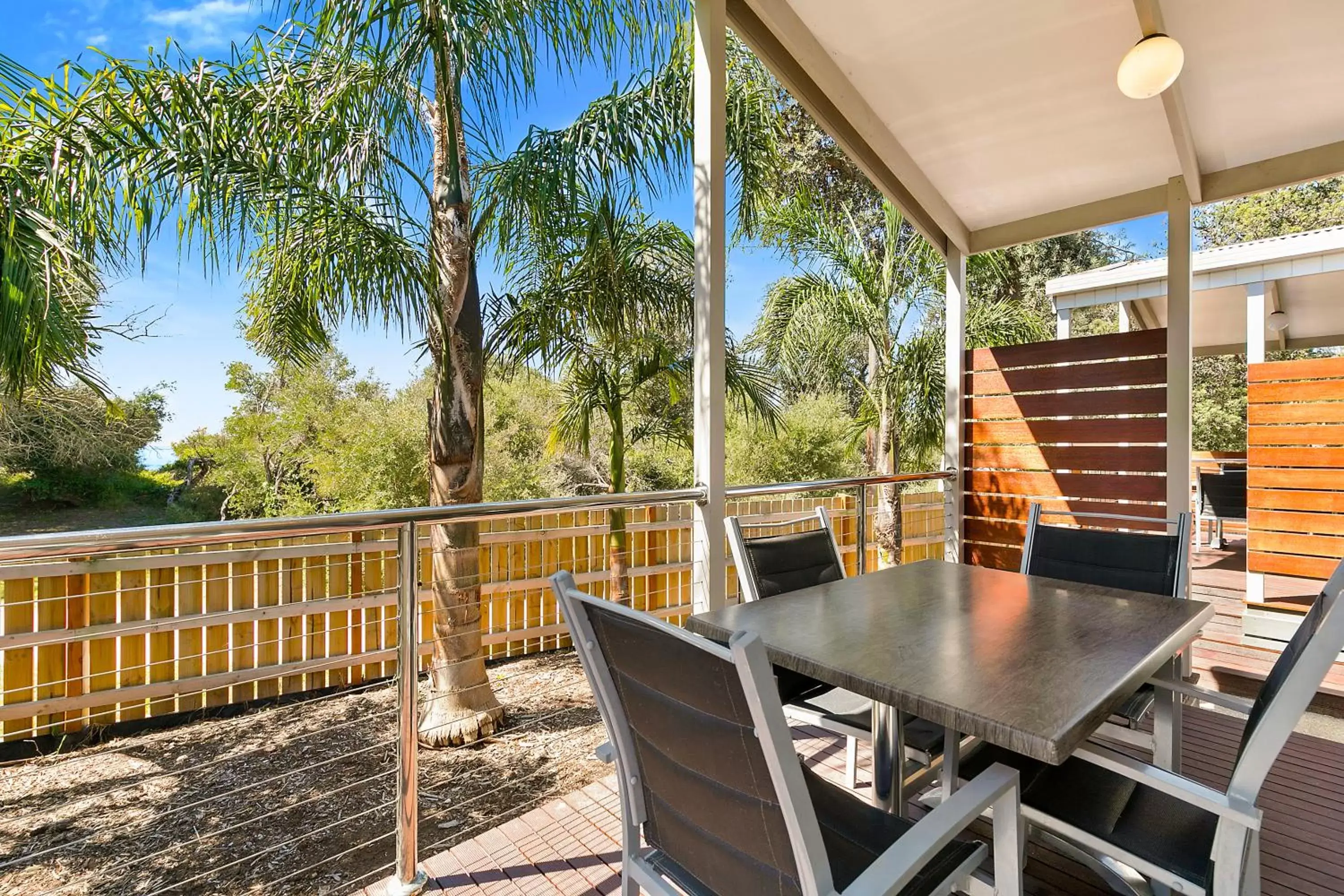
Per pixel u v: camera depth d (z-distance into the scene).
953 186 3.79
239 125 3.60
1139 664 1.33
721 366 2.60
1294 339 8.01
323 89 3.73
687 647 0.92
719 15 2.58
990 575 2.20
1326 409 3.64
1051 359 3.94
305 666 4.43
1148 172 3.54
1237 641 3.71
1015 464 4.06
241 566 4.38
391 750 4.17
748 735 0.89
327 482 8.45
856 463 10.02
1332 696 2.95
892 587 2.03
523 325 4.73
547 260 4.70
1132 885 1.52
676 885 1.11
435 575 4.30
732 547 2.19
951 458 4.27
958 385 4.23
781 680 2.10
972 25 2.71
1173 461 3.47
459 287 4.09
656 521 5.83
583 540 5.67
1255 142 3.26
